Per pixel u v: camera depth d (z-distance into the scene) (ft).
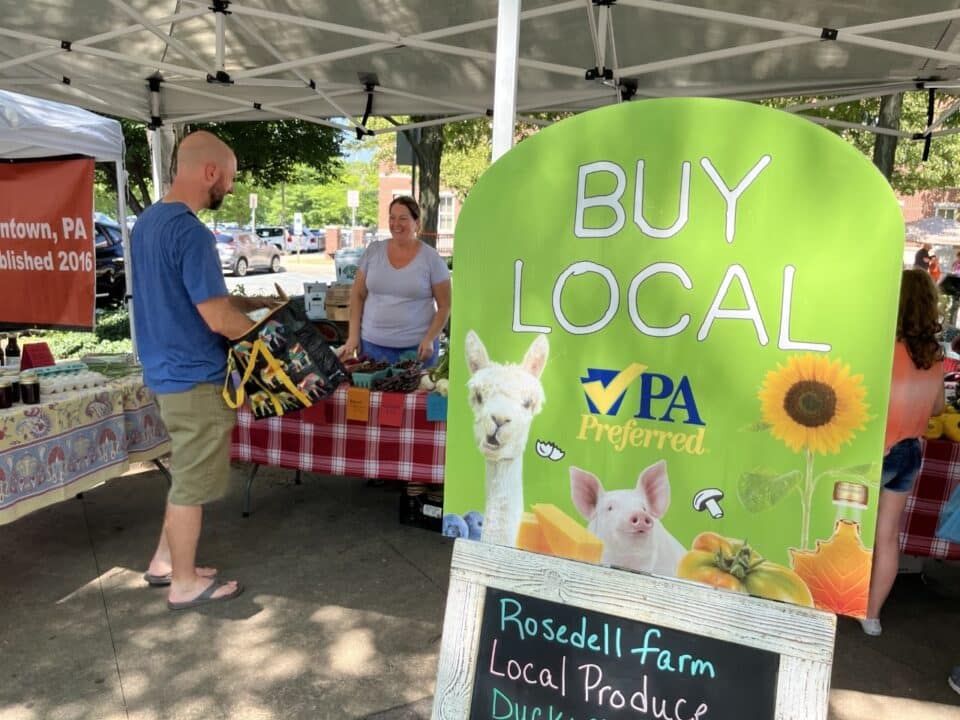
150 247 8.42
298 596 9.93
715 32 11.42
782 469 3.82
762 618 3.84
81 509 12.88
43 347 11.75
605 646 4.12
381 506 13.41
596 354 4.10
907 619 9.90
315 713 7.53
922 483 9.72
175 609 9.43
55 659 8.30
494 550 4.39
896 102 22.35
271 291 50.88
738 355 3.84
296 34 11.94
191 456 9.05
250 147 29.22
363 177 146.41
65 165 14.74
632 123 3.88
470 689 4.36
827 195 3.58
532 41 11.93
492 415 4.35
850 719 7.75
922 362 8.13
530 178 4.12
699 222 3.82
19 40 12.06
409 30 11.51
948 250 42.75
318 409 11.48
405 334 13.53
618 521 4.16
